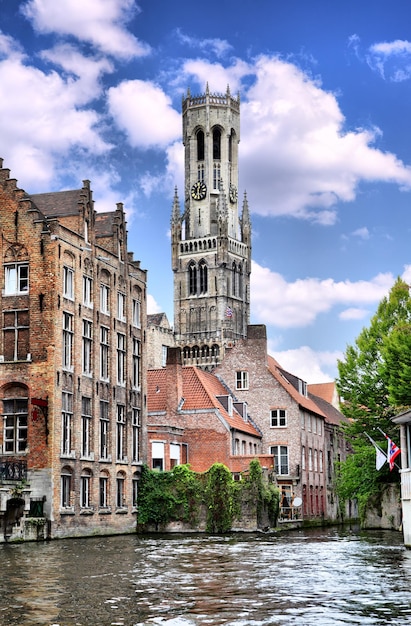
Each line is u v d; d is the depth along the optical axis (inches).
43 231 2202.3
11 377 2171.5
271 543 1924.2
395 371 2374.5
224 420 2876.5
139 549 1701.5
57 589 1019.3
